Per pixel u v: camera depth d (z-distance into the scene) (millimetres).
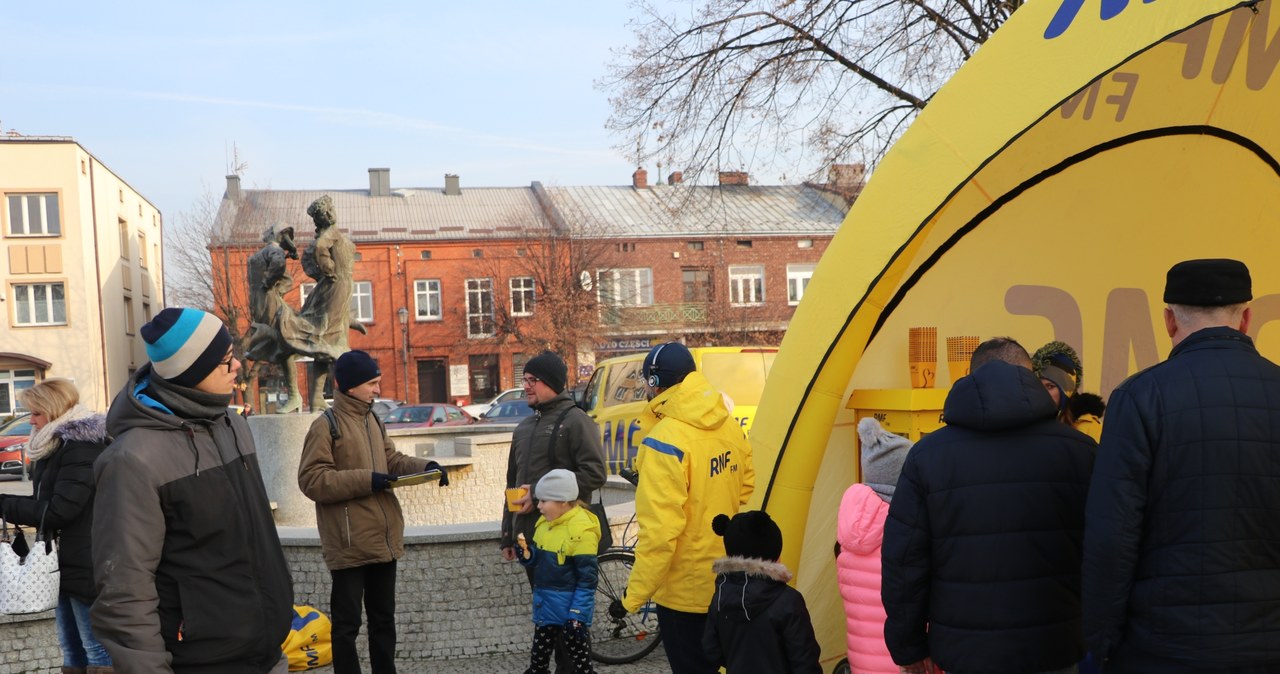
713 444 4297
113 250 44719
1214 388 2857
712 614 3939
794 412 4734
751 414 11953
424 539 6629
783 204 49906
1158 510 2871
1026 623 3082
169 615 3037
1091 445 3254
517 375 46125
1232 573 2799
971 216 5348
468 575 6684
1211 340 2955
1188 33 4500
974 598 3115
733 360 12258
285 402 10414
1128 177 5469
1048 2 4020
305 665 6324
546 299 44344
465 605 6672
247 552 3170
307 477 5141
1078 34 3828
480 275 45812
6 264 39406
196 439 3131
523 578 6723
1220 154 5395
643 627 6586
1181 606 2816
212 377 3150
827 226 48375
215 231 42688
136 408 3064
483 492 12055
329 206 10461
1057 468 3146
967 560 3129
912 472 3262
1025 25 4066
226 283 41719
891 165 4398
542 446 5555
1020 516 3105
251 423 9781
